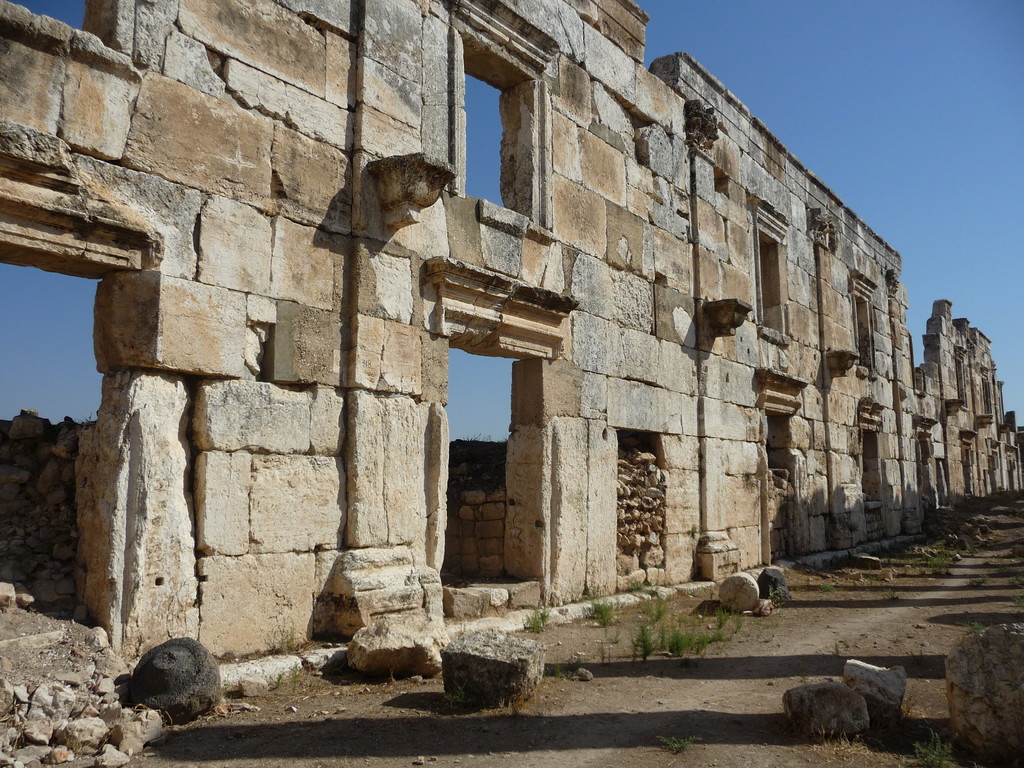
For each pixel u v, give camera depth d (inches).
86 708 197.6
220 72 268.1
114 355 240.2
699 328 523.2
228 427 256.2
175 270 247.4
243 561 256.2
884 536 834.8
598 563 405.7
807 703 211.8
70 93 228.7
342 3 310.2
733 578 412.8
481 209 354.9
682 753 195.3
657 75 540.7
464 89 358.9
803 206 729.0
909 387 983.6
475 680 229.6
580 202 422.3
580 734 208.2
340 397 293.0
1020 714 194.9
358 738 201.3
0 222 211.5
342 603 278.4
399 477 306.5
